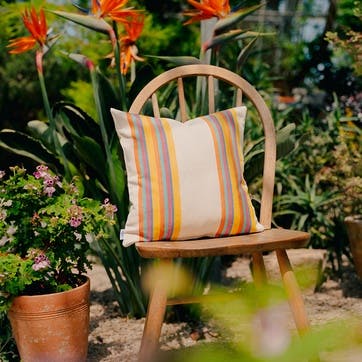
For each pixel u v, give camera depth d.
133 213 1.29
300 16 5.72
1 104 5.13
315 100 4.41
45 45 1.65
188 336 1.63
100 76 1.66
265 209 1.45
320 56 5.03
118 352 1.53
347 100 3.58
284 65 5.51
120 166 1.63
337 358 1.08
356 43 2.14
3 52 5.02
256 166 1.58
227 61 2.83
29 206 1.39
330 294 2.08
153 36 4.23
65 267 1.41
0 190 1.39
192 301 1.26
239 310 0.33
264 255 2.54
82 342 1.35
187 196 1.30
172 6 4.79
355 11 2.38
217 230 1.31
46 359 1.29
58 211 1.35
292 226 2.57
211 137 1.38
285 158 2.80
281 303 0.30
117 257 1.70
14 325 1.31
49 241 1.40
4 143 1.69
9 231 1.84
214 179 1.33
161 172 1.31
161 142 1.34
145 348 1.19
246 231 1.34
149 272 1.72
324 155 2.81
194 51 4.47
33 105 5.25
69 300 1.29
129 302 1.82
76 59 1.61
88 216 1.41
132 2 4.34
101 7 1.52
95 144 1.56
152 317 1.20
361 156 2.32
